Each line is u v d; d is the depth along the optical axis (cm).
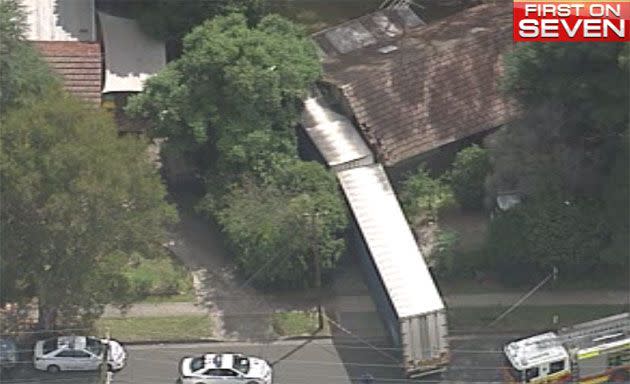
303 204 8512
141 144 8062
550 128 8825
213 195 8856
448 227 9050
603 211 8656
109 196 7719
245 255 8606
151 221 7994
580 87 8381
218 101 8944
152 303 8625
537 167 8825
